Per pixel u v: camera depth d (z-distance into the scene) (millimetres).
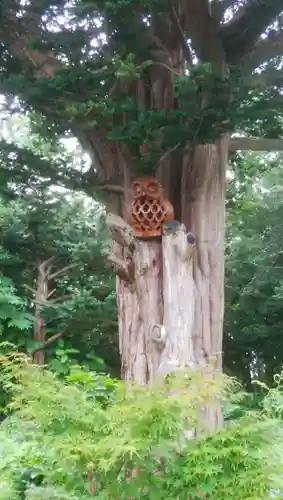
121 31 4289
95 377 4035
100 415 2811
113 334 9578
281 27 5254
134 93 5145
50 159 5992
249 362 11422
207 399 2914
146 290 4961
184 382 2848
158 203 4906
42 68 5121
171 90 5094
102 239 8969
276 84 4387
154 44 4645
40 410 2846
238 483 2625
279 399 3967
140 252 4980
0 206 9305
